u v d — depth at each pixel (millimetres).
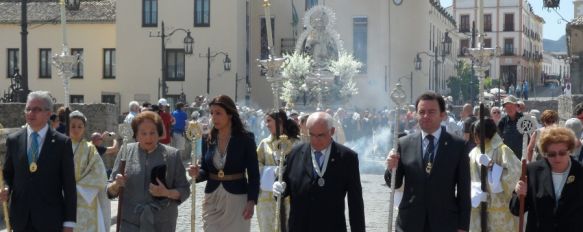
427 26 59000
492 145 10438
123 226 8773
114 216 15008
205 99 43156
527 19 107312
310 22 50000
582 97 19734
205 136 9742
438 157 8328
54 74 54500
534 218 7688
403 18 57969
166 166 8812
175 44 54219
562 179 7551
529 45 109688
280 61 11391
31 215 8320
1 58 54562
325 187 7836
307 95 44281
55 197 8422
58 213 8422
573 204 7465
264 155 11477
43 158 8367
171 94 54125
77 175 9875
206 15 53969
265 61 11406
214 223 9398
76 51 55156
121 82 54406
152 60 54219
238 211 9367
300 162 8016
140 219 8688
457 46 84812
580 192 7465
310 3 58188
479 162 10250
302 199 7902
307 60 44688
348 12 58250
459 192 8344
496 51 11320
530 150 12172
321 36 49719
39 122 8414
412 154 8469
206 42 53875
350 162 7883
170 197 8797
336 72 44969
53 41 54531
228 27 53750
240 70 54969
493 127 10438
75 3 34156
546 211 7555
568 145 7438
